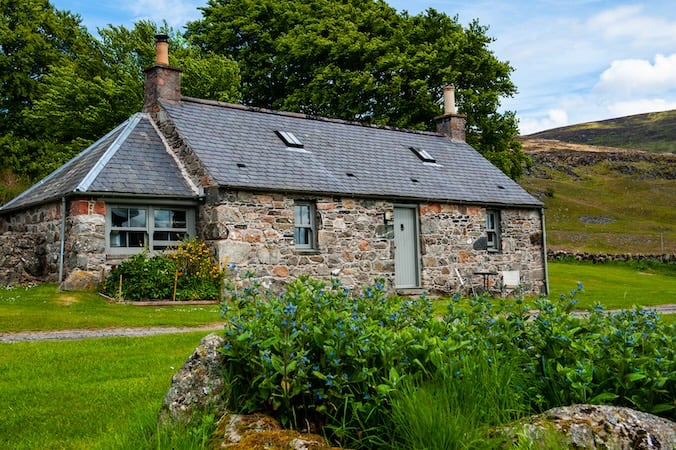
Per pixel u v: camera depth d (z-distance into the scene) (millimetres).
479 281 21625
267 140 19641
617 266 35062
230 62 30016
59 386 7180
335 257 18344
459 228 21359
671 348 5016
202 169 17125
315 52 30891
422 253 20359
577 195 63875
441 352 4758
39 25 37500
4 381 7480
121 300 14969
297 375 4637
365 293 5875
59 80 29281
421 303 5977
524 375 4992
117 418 5910
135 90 28375
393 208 19828
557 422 4258
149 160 17656
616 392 4766
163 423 4910
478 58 31562
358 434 4543
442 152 24516
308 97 30547
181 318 13070
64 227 16406
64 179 18031
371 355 4844
